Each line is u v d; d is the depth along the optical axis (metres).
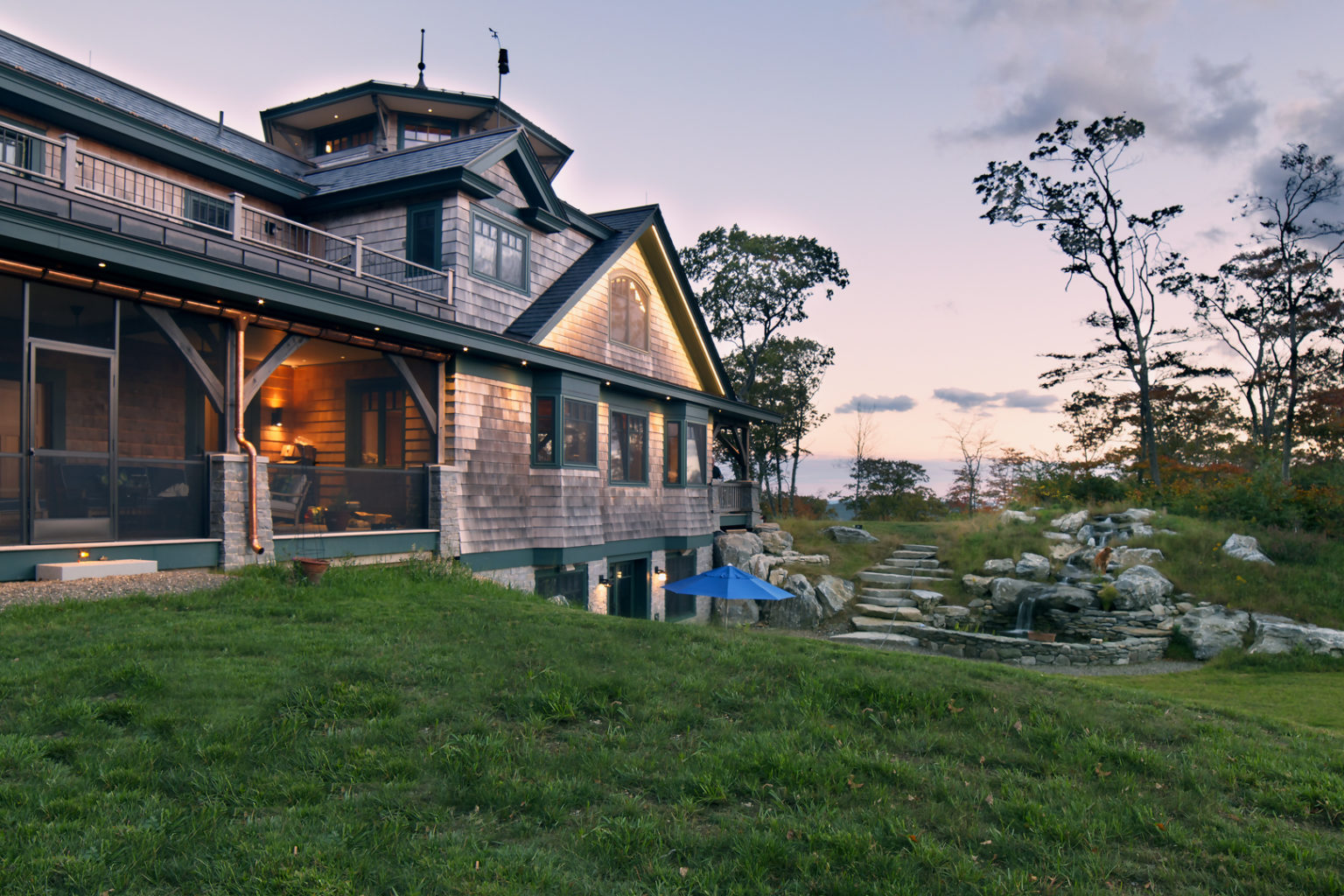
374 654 6.89
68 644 6.45
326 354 14.62
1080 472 31.44
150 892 3.23
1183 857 4.16
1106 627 16.30
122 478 9.16
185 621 7.51
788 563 21.67
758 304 38.69
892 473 43.88
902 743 5.54
